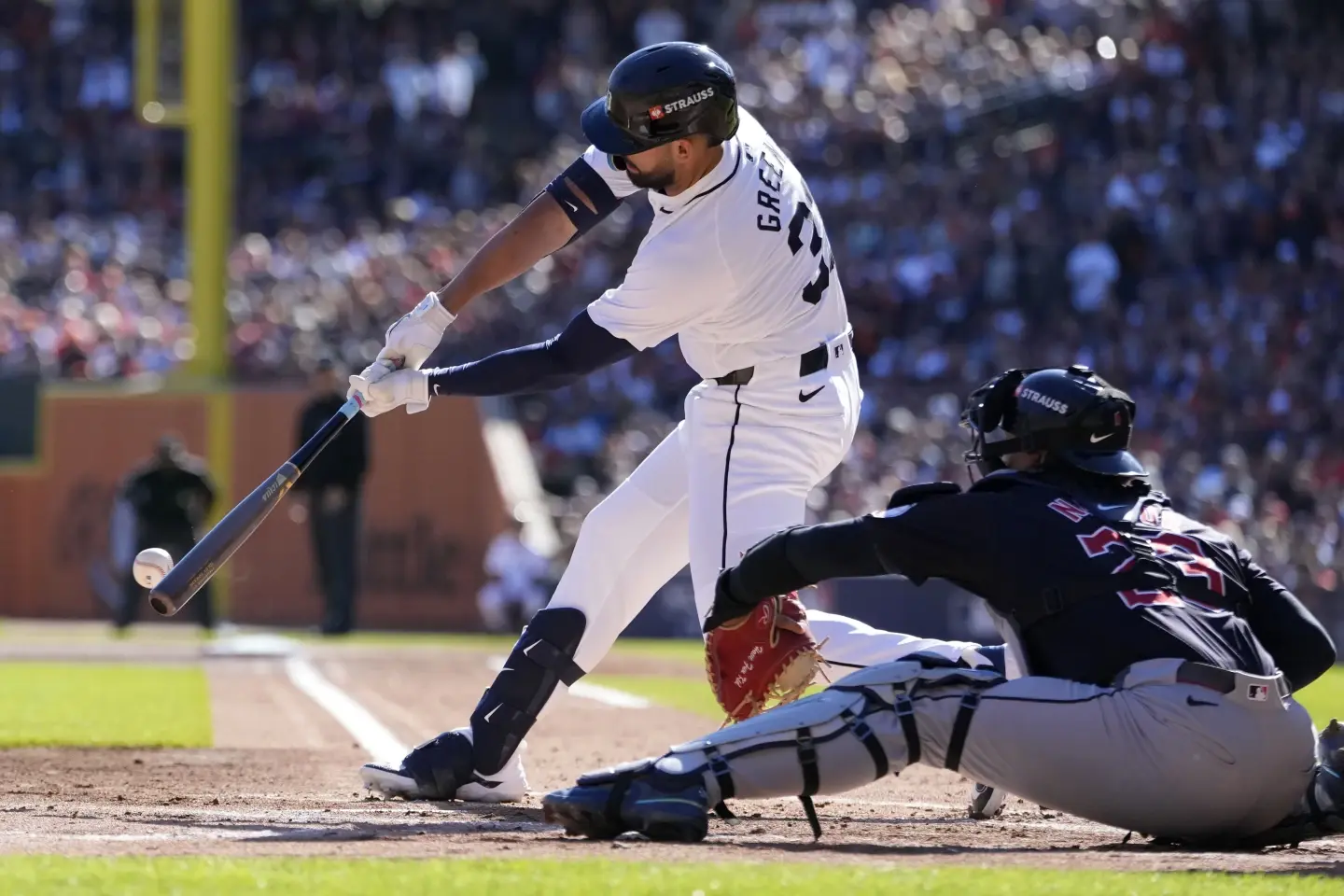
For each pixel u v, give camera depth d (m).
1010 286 79.00
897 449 71.81
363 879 11.40
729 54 96.75
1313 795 14.70
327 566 58.81
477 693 36.59
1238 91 83.00
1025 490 14.35
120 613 60.16
